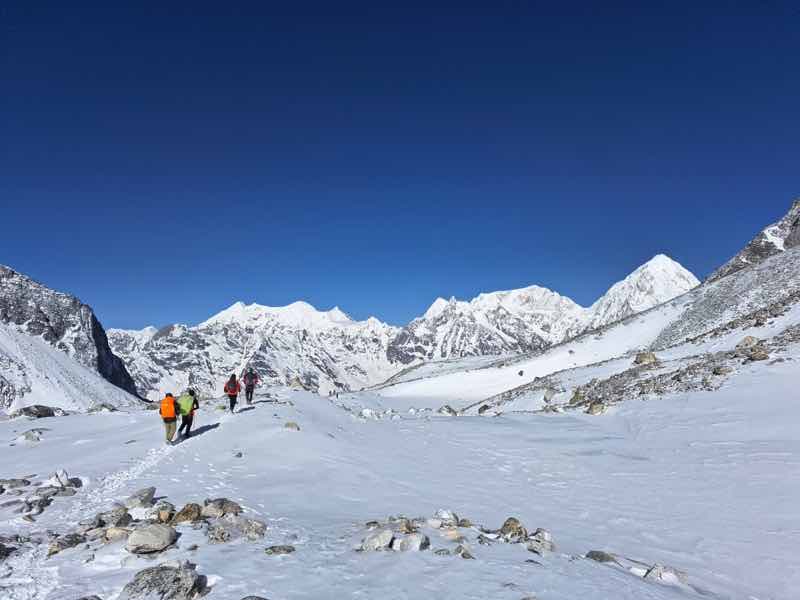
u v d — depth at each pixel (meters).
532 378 87.56
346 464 19.28
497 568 9.73
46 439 22.47
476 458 22.62
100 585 8.57
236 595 8.30
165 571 8.52
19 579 8.78
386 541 10.65
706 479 17.78
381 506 14.91
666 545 13.41
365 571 9.39
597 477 19.48
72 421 27.08
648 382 34.47
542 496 17.52
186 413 21.00
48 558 9.70
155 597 8.01
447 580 9.02
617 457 21.73
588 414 31.58
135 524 11.44
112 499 13.52
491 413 48.84
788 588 11.07
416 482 18.17
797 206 104.25
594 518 15.41
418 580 9.00
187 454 18.66
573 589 9.02
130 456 18.38
